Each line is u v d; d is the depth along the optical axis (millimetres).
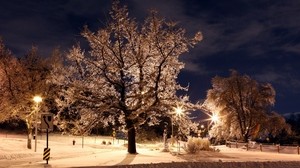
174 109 40438
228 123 66250
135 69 41969
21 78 52000
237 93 67188
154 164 25406
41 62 52781
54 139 75688
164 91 40906
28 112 52750
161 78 40719
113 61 41844
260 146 56469
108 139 82312
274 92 67500
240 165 27188
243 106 66812
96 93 41000
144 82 40375
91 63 41750
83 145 63531
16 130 88688
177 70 41281
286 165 28281
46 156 29531
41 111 52219
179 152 43438
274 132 66375
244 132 66312
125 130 42719
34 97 48344
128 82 41656
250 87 67250
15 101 51375
